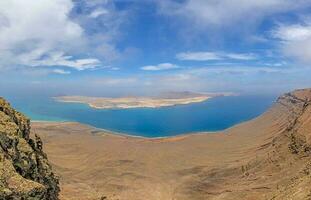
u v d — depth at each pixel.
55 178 97.44
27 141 89.81
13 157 77.00
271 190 199.25
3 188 67.50
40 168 88.94
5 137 78.06
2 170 70.19
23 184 70.75
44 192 74.50
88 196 172.50
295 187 134.12
